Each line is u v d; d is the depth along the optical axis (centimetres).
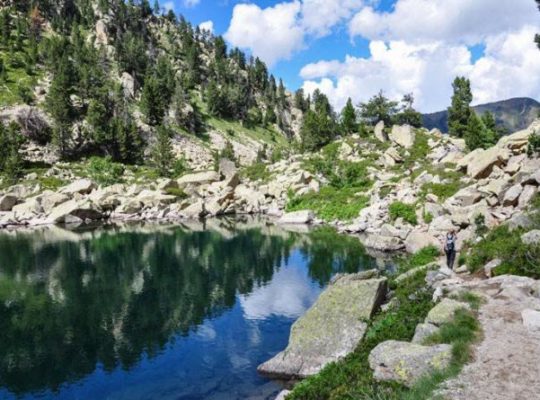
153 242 6166
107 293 3709
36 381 2206
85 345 2647
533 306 1591
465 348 1265
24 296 3622
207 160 16012
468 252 3039
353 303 2209
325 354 2050
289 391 1711
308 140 14438
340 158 10969
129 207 9194
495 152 5559
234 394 1984
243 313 3184
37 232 7281
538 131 5200
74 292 3750
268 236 6531
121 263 4841
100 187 10238
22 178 11206
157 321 3031
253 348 2547
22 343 2672
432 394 1067
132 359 2436
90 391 2095
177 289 3822
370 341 1873
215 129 19025
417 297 2147
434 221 5088
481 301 1688
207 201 9819
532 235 2309
